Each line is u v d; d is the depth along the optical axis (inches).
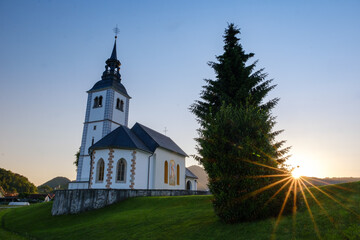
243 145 467.5
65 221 866.1
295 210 446.3
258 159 459.8
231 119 504.1
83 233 627.8
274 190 449.1
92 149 1259.2
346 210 390.9
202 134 528.1
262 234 382.9
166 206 793.6
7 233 778.8
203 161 504.7
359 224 343.0
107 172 1181.7
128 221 657.0
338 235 331.9
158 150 1456.7
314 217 398.9
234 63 1039.6
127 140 1272.1
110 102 1834.4
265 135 487.5
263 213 435.5
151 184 1354.6
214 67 1094.4
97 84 1967.3
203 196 833.5
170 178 1568.7
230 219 449.4
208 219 530.3
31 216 1020.5
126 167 1206.9
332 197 456.8
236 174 458.9
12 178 6815.9
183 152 1843.0
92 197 941.8
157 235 497.0
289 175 467.2
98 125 1811.0
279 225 398.3
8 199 3319.4
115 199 959.0
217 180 468.4
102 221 719.1
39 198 3622.0
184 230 490.9
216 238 413.4
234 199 445.7
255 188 441.4
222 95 953.5
